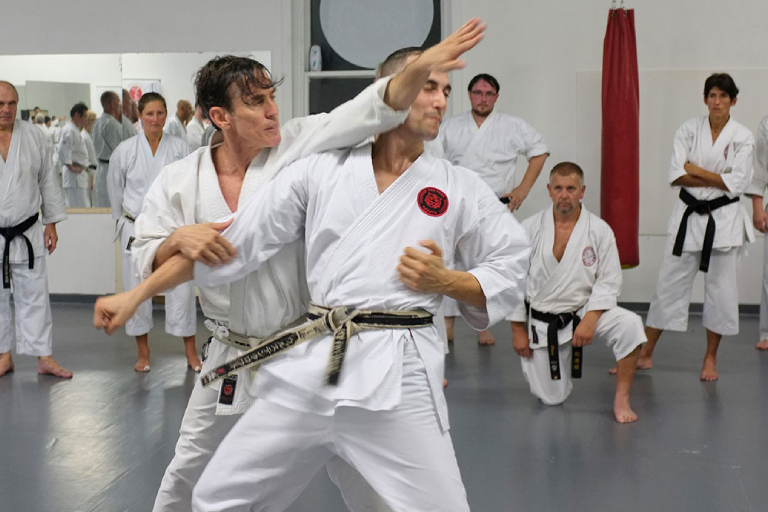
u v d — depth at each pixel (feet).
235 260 6.38
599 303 13.41
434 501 5.85
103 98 25.05
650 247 23.75
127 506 10.02
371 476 5.99
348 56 25.02
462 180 6.35
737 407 14.20
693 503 10.08
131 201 18.03
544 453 11.91
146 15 24.76
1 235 16.30
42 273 16.72
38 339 16.62
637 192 21.03
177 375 16.69
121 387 15.76
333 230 6.10
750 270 23.36
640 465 11.39
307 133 6.54
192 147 24.85
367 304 6.01
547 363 14.20
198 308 24.70
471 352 18.90
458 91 23.90
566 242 13.96
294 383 5.98
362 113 5.98
